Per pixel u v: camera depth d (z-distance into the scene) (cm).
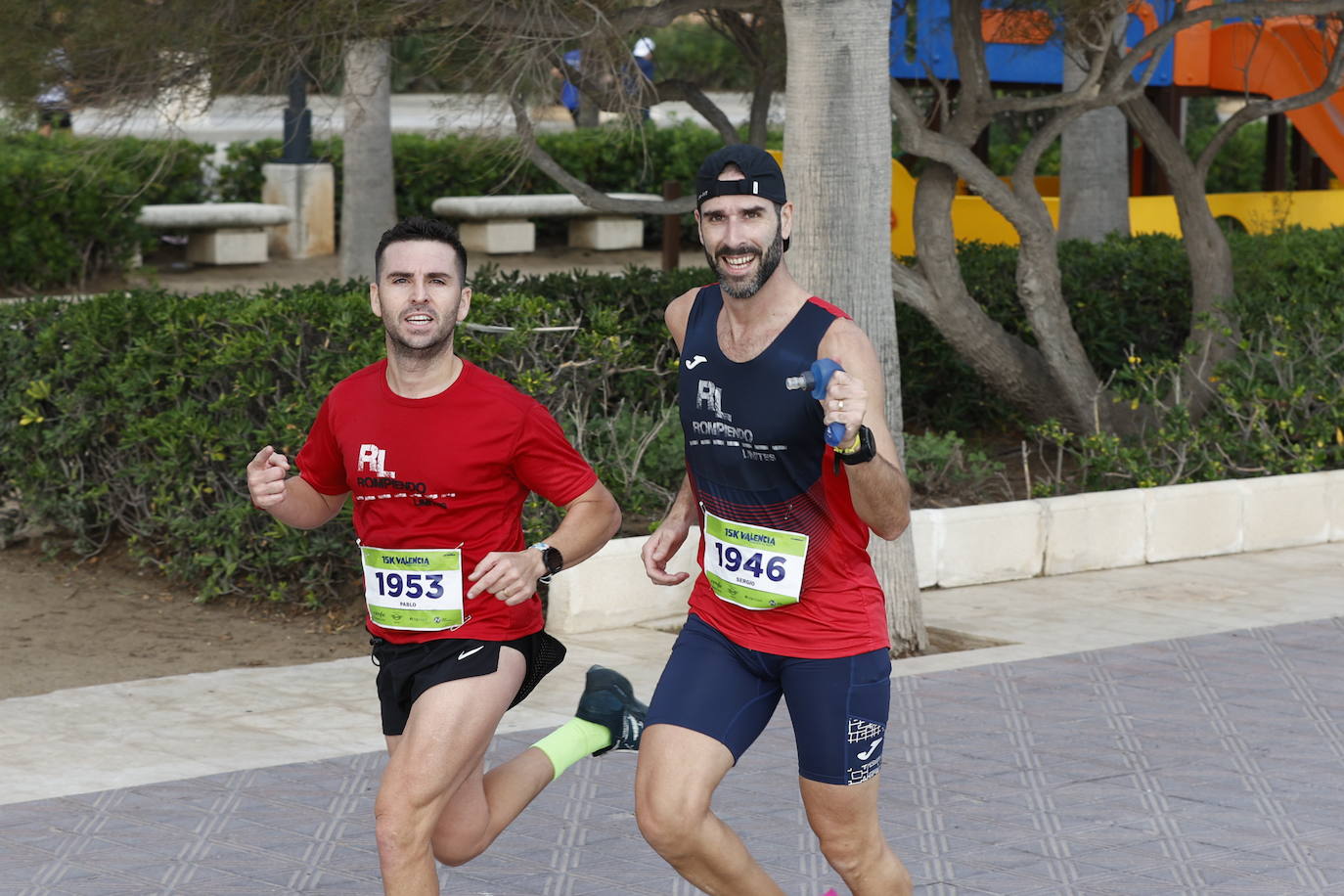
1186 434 1220
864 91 857
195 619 966
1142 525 1137
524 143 993
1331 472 1216
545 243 2908
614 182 2855
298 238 2647
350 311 1001
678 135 2902
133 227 2280
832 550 454
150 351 1012
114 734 744
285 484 480
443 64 932
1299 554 1177
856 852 468
